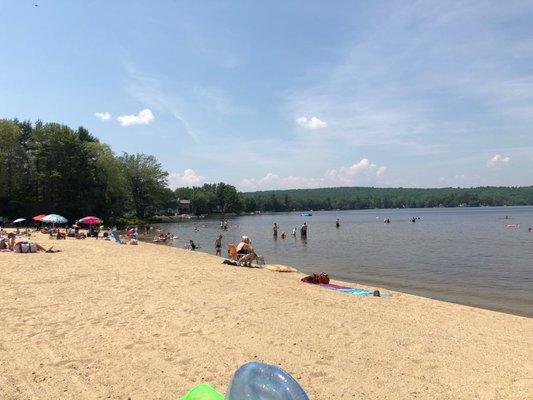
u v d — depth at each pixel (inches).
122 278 582.6
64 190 2637.8
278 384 143.8
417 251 1338.6
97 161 2883.9
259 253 1296.8
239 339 325.1
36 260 771.4
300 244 1633.9
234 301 453.7
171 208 5787.4
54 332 335.6
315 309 430.6
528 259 1112.2
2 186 2436.0
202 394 189.5
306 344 318.0
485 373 273.1
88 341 315.6
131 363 274.1
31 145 2738.7
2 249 940.6
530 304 604.7
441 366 283.1
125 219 3014.3
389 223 3462.1
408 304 506.9
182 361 278.7
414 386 249.6
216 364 274.2
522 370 280.1
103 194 2790.4
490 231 2297.0
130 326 354.3
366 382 253.1
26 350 294.5
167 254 1005.8
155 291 496.7
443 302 543.8
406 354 304.3
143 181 3683.6
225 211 6801.2
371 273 901.8
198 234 2317.9
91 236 1498.5
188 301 447.8
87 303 432.1
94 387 237.8
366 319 398.3
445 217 4699.8
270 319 383.6
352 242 1700.3
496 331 386.9
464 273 898.7
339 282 715.4
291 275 752.3
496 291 703.7
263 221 4323.3
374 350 310.0
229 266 802.8
